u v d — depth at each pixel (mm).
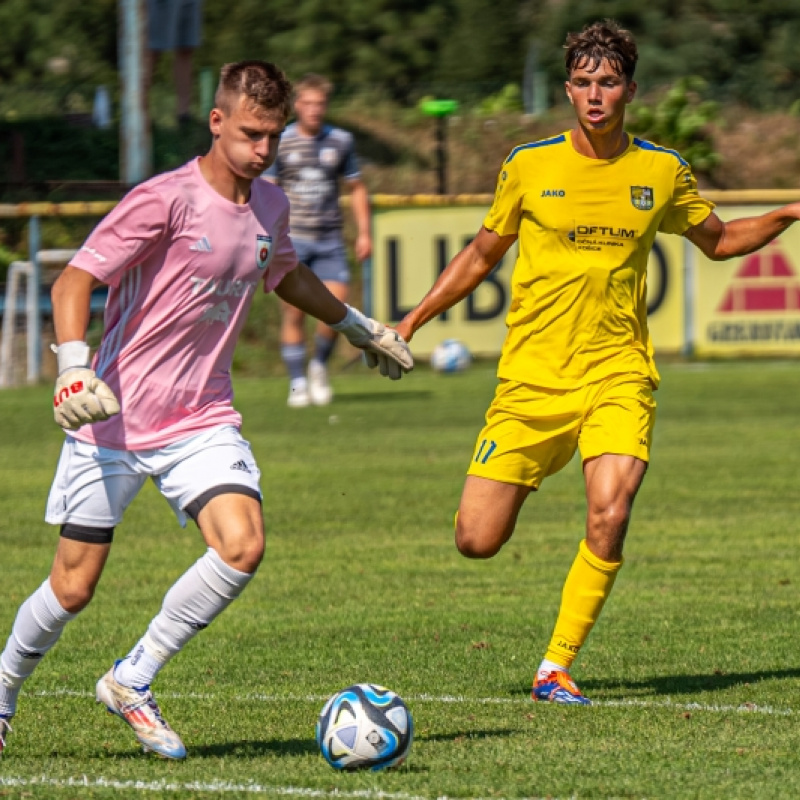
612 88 21891
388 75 108938
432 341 75250
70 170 88812
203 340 18953
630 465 22125
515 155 22859
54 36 108625
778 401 63188
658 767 18250
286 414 61219
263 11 108688
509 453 22797
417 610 29594
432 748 19250
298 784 17422
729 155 96375
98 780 17656
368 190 92062
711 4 113250
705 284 74375
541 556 35312
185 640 18688
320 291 20781
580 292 22438
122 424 18688
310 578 32938
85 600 18891
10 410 63156
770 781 17625
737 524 38844
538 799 16859
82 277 18156
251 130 18203
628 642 26516
